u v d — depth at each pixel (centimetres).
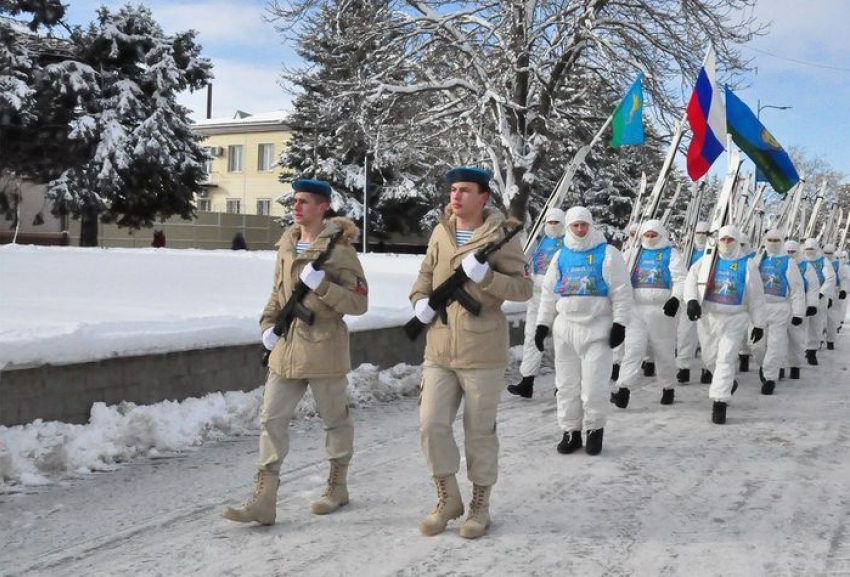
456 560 407
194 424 641
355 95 1950
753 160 1294
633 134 1246
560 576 390
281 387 457
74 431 567
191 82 3164
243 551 414
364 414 778
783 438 711
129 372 618
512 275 438
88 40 2955
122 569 390
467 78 1927
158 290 1117
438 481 448
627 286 623
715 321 808
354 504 495
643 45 1895
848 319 2289
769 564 410
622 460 618
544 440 688
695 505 505
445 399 444
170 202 3159
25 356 543
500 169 1920
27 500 490
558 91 2002
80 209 2880
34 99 2762
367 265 2111
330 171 3681
